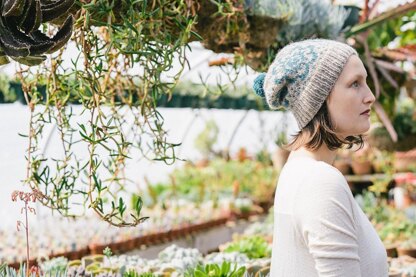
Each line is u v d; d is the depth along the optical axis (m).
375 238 1.83
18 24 1.79
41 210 7.64
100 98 2.21
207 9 2.68
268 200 10.72
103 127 2.19
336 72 1.84
